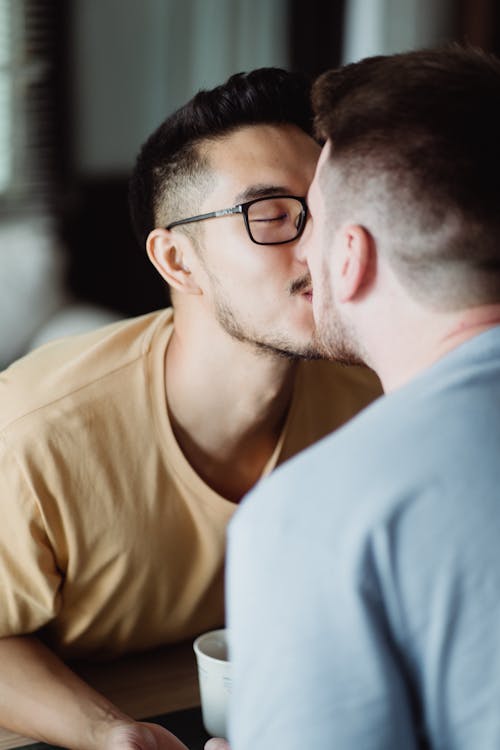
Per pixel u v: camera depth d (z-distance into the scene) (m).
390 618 0.73
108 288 3.45
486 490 0.73
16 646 1.28
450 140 0.76
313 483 0.75
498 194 0.76
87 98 3.31
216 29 3.42
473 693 0.72
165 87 3.41
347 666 0.72
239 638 0.77
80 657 1.38
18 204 3.27
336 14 3.50
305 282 1.18
